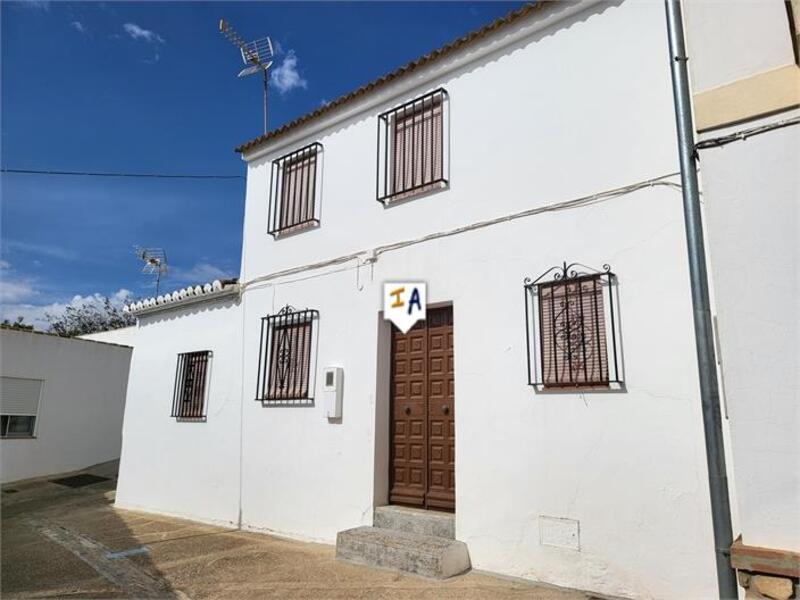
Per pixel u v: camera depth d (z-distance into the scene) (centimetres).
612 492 448
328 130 777
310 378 713
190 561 592
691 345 431
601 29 529
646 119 487
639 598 422
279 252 805
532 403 506
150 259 2055
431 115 659
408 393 637
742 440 312
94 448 1535
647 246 466
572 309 498
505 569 495
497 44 600
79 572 567
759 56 343
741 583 309
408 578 493
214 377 857
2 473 1332
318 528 662
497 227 567
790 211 319
